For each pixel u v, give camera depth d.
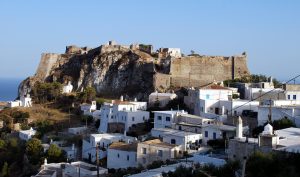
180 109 115.44
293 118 77.69
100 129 116.94
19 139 120.12
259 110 83.44
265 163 49.09
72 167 79.69
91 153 93.56
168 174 54.72
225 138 75.56
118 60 177.50
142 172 62.44
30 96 175.38
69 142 107.81
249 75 153.38
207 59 158.12
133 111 109.88
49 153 95.56
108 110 114.06
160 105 126.81
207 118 92.38
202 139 81.19
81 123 131.88
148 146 75.25
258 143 57.09
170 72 153.00
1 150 113.00
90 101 153.75
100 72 177.12
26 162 99.00
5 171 98.31
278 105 88.44
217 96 107.25
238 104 94.25
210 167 53.88
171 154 72.62
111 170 79.06
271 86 115.75
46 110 152.25
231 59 159.75
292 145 56.47
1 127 139.25
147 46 186.00
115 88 169.00
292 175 45.56
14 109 154.88
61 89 170.25
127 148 80.56
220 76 157.50
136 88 157.62
